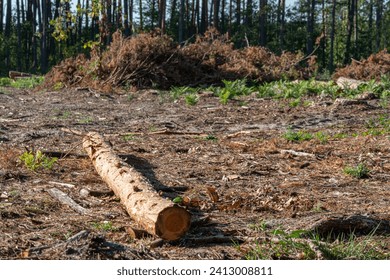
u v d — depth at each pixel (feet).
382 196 27.22
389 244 19.76
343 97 71.00
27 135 43.19
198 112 61.11
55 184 27.94
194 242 19.61
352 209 24.45
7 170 29.99
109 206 24.43
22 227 20.83
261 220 22.62
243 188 28.45
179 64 92.12
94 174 30.48
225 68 95.09
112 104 70.03
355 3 258.37
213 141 43.01
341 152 38.37
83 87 86.07
